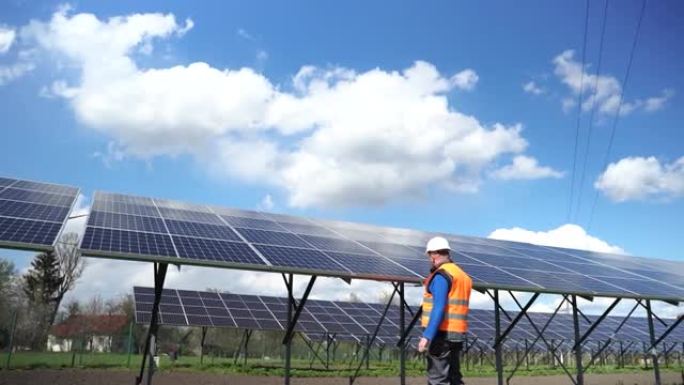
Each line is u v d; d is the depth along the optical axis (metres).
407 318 32.62
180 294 28.94
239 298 30.19
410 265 12.94
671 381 27.28
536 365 41.66
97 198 13.10
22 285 61.59
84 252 8.81
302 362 35.88
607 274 16.89
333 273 10.73
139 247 9.61
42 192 12.23
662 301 15.95
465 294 6.98
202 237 11.45
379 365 32.75
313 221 17.22
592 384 25.77
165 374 23.31
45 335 40.19
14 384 18.31
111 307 57.69
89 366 25.98
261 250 11.32
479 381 25.77
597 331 37.03
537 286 13.05
